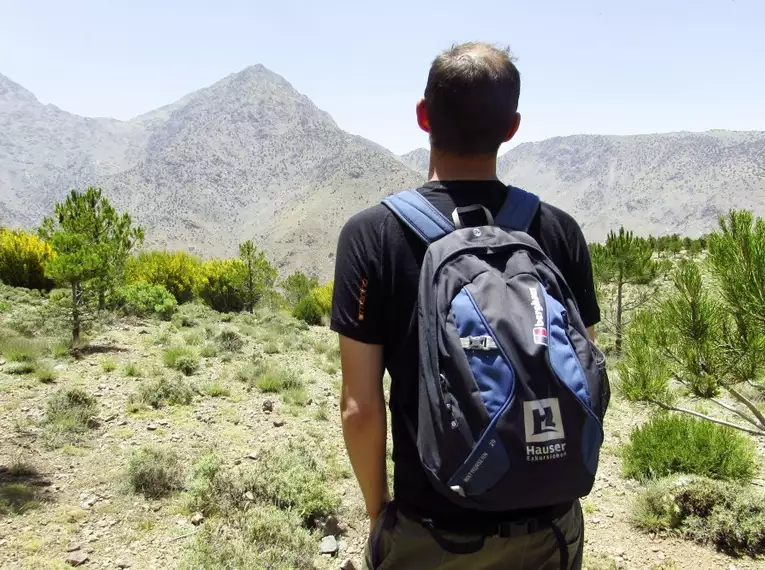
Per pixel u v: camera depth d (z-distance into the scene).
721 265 4.32
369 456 1.62
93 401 8.13
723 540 5.52
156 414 8.43
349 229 1.64
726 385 4.58
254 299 26.16
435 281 1.47
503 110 1.62
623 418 10.07
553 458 1.34
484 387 1.35
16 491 5.42
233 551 4.45
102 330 13.43
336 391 11.27
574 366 1.42
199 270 25.84
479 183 1.67
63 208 15.28
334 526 5.52
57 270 11.70
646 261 13.01
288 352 14.73
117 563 4.53
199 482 5.68
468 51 1.64
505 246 1.53
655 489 6.12
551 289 1.53
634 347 5.28
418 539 1.51
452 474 1.35
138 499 5.64
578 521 1.64
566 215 1.80
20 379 9.11
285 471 6.19
